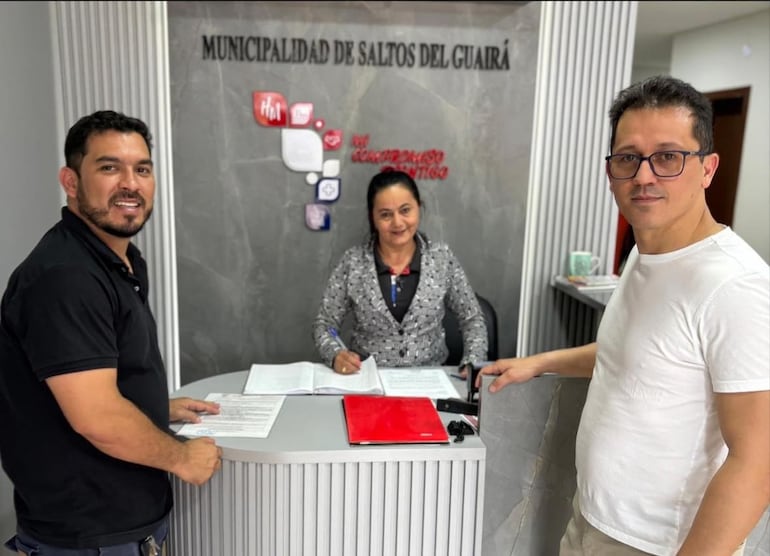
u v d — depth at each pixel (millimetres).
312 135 2803
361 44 2760
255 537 1391
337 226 2896
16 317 1144
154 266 2844
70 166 1249
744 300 899
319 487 1368
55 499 1214
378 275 2150
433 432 1426
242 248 2891
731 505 880
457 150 2873
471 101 2836
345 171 2854
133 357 1262
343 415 1573
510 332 3045
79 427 1132
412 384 1848
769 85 4312
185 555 1467
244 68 2740
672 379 987
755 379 874
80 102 2693
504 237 2963
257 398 1682
